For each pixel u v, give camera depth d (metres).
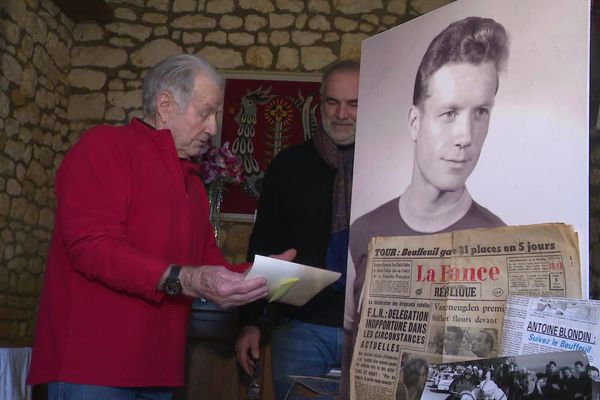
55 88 5.27
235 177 4.03
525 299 1.28
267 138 5.33
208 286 1.75
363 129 1.82
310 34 5.51
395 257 1.64
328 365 2.43
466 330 1.40
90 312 1.85
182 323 2.03
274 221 2.64
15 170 4.69
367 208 1.77
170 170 2.01
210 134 2.18
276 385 2.52
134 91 5.49
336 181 2.49
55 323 1.87
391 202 1.70
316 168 2.57
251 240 2.68
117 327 1.85
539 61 1.37
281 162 2.66
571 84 1.30
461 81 1.54
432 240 1.55
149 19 5.57
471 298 1.41
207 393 3.21
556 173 1.31
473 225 1.47
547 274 1.29
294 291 1.96
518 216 1.37
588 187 1.25
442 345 1.46
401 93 1.71
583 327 1.18
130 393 1.89
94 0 5.13
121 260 1.77
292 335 2.47
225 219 5.22
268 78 5.41
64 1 5.11
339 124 2.48
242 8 5.57
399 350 1.57
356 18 5.52
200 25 5.56
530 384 1.21
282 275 1.83
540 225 1.32
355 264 1.78
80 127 5.46
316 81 5.39
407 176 1.66
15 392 2.63
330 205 2.51
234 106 5.38
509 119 1.42
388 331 1.61
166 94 2.08
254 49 5.51
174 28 5.56
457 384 1.31
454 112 1.55
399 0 5.52
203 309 3.24
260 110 5.37
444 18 1.62
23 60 4.74
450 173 1.54
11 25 4.54
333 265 2.45
